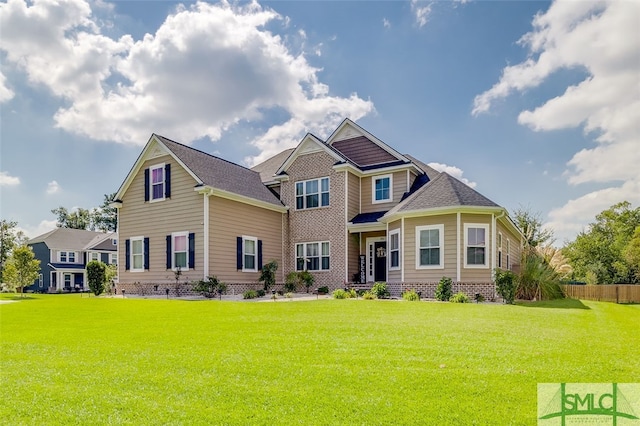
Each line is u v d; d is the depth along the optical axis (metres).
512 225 19.72
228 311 10.56
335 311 10.27
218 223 18.62
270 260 21.52
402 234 17.75
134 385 3.98
